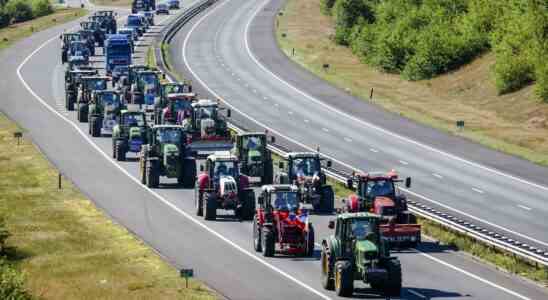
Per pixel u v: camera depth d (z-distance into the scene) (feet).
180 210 319.27
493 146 434.30
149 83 525.34
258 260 258.78
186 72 652.48
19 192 349.41
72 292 231.91
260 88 591.37
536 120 489.26
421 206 297.53
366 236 220.02
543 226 305.73
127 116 407.44
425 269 251.39
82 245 278.05
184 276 231.91
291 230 258.78
